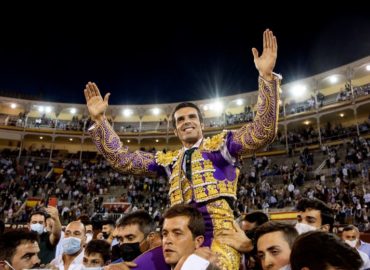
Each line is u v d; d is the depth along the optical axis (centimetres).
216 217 230
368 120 2995
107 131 289
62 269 473
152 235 294
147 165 286
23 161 3738
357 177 2220
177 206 218
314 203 411
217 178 241
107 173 3556
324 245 172
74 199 2939
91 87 302
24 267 312
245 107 3869
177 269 165
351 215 1700
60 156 4012
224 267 202
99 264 417
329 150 2756
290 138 3256
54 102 4200
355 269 167
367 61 3003
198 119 271
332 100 3419
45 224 652
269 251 246
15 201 2681
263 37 243
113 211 2270
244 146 233
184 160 256
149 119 4419
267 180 2673
